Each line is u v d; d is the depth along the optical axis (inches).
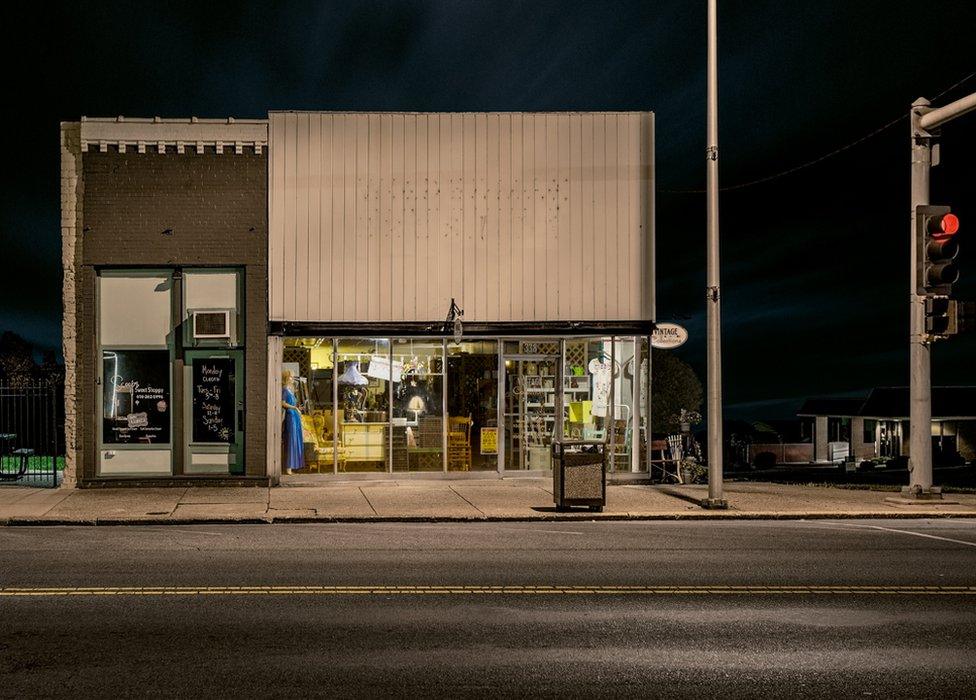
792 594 363.3
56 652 282.7
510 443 745.6
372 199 728.3
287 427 721.6
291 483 717.9
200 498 643.5
